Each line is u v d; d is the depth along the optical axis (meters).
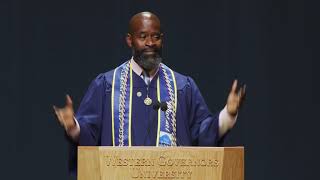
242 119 31.02
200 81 30.94
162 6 31.05
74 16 30.94
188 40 31.02
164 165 16.86
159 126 19.39
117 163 16.81
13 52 30.58
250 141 30.98
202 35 31.02
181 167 16.88
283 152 31.05
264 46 31.23
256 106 31.05
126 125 19.44
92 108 19.73
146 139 19.30
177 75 20.27
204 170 16.89
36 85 30.66
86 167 16.80
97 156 16.78
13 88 30.53
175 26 31.05
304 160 31.06
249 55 31.02
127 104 19.64
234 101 18.47
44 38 30.77
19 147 30.53
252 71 31.02
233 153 17.00
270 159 30.95
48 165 30.62
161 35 19.47
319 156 31.06
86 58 30.84
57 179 30.66
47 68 30.73
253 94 31.02
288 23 31.28
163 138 19.30
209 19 31.06
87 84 30.80
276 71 31.27
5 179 30.42
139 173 16.81
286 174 30.98
